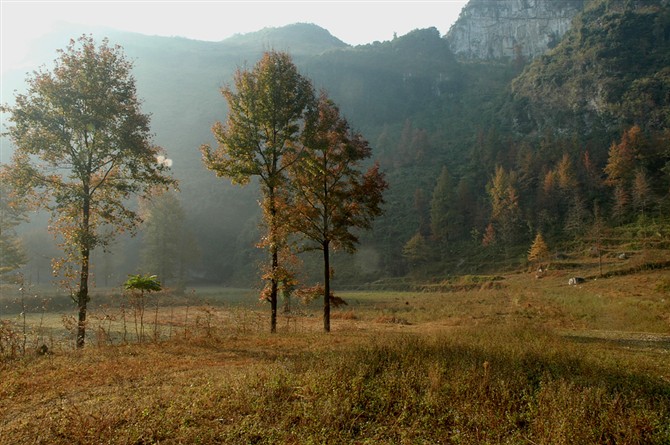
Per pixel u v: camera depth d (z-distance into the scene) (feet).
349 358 28.32
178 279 282.77
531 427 18.25
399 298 182.80
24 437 18.35
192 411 20.49
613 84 417.90
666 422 18.88
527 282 207.92
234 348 42.06
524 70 586.45
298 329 67.87
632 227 246.88
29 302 122.01
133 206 290.15
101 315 74.74
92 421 19.47
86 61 59.57
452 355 29.81
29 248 241.96
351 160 68.74
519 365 27.71
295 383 23.86
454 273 269.85
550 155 354.33
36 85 57.26
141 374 30.12
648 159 299.99
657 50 451.53
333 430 18.22
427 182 404.36
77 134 59.93
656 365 30.81
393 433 18.37
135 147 61.16
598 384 23.59
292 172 69.77
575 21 585.22
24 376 30.66
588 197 299.79
